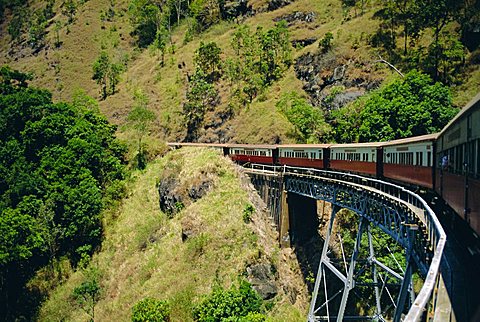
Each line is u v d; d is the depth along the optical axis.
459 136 24.77
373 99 75.75
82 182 74.19
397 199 33.16
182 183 70.81
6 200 70.19
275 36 117.94
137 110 104.50
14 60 186.38
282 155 70.00
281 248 60.94
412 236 27.62
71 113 89.31
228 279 54.22
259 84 109.56
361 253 55.72
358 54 99.50
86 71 161.75
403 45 97.44
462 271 18.30
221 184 67.69
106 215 76.12
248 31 132.62
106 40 176.25
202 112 111.19
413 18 98.12
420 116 67.69
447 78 83.06
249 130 98.31
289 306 53.72
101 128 93.81
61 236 69.94
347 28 110.62
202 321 48.34
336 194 48.22
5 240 61.72
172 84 129.00
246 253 56.22
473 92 78.38
